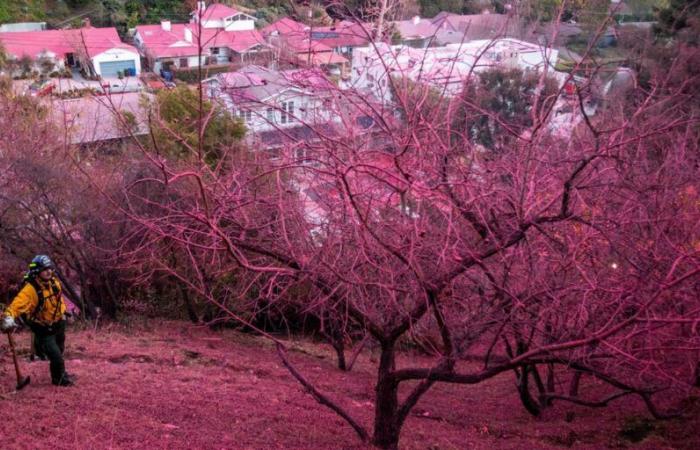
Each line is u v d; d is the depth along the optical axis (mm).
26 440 5906
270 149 7332
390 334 6660
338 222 6301
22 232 12484
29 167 11727
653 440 8383
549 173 6039
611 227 6086
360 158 5680
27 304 7281
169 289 15133
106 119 16156
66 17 38781
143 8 37281
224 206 6012
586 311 6086
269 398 8711
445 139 6660
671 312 6086
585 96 6391
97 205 11781
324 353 13336
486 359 6426
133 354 9984
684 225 7094
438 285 5957
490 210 5863
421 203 6250
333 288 6324
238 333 14008
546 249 6449
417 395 6836
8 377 7871
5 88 20031
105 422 6691
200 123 5746
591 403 7547
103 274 12758
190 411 7574
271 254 6293
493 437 8531
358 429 7074
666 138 8383
